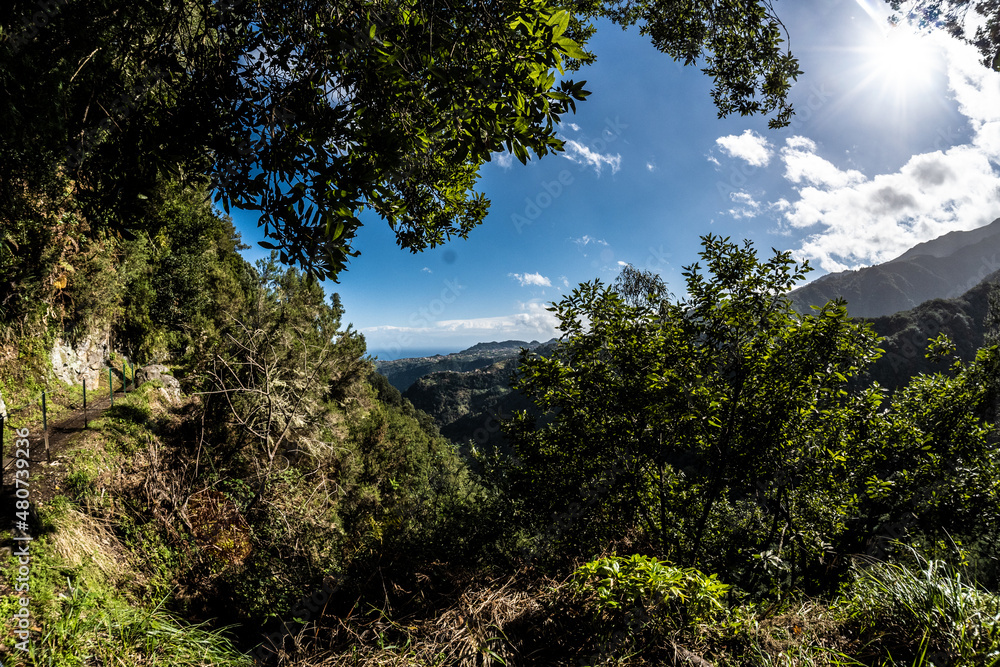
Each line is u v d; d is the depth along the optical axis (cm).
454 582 323
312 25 216
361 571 383
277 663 261
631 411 562
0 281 764
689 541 563
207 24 215
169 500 619
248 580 537
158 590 466
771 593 401
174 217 1473
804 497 615
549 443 613
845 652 217
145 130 217
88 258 1020
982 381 648
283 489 756
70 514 486
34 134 256
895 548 548
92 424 752
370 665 220
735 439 543
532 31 184
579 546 460
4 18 208
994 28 302
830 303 500
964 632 200
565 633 227
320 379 1074
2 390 753
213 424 814
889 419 639
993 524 555
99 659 267
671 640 208
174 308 1418
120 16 216
